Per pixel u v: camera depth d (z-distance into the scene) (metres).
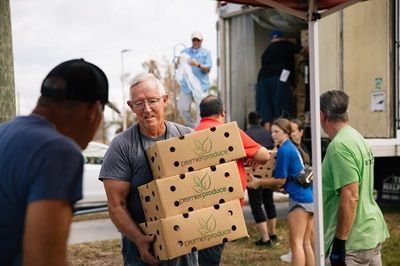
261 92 9.82
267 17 9.91
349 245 3.73
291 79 9.80
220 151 3.46
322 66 8.55
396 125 7.95
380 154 7.96
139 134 3.59
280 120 5.58
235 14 10.22
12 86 4.73
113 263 6.91
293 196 5.39
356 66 8.17
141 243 3.37
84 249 7.64
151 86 3.55
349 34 8.22
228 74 10.38
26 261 1.83
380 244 3.90
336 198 3.82
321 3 4.22
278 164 5.43
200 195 3.38
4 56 4.66
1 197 1.94
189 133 3.49
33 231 1.82
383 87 7.95
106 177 3.50
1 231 1.93
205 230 3.35
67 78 2.08
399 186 9.08
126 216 3.44
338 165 3.67
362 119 8.15
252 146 4.41
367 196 3.81
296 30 9.93
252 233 8.17
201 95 10.03
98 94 2.13
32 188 1.88
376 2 8.00
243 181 4.40
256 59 10.45
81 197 1.96
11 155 1.95
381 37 7.96
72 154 1.93
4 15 4.64
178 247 3.30
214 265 4.35
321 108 3.87
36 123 2.04
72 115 2.10
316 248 3.81
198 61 10.04
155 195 3.33
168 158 3.37
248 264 6.63
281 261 6.74
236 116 10.35
